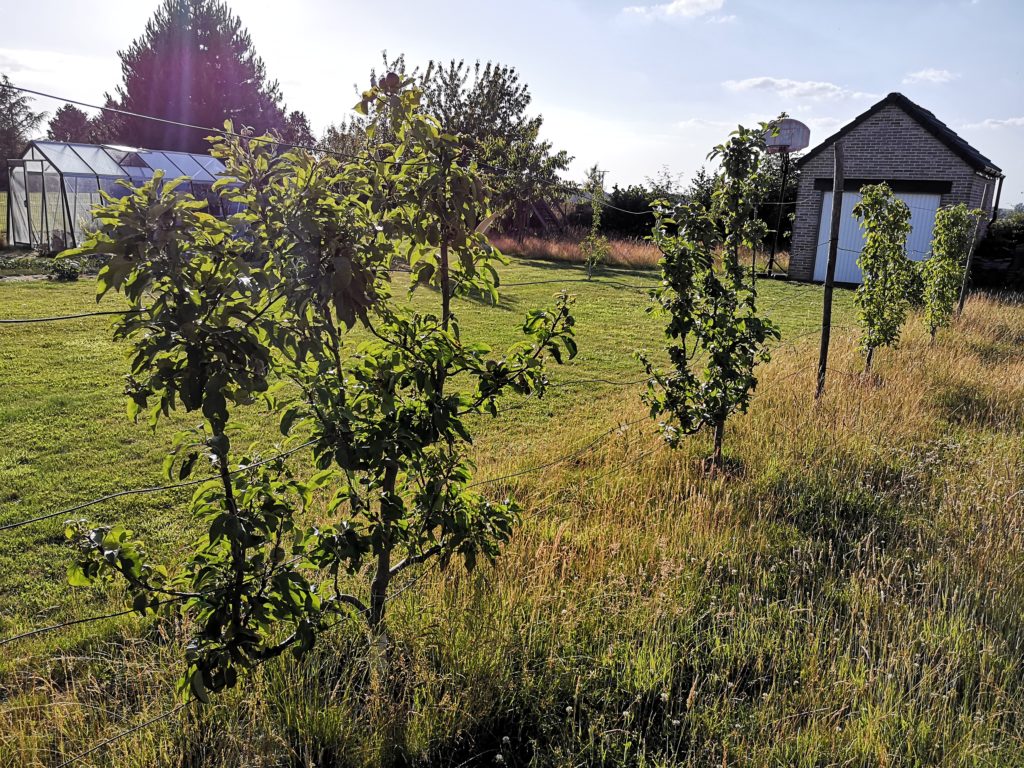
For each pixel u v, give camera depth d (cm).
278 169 253
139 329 229
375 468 288
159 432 718
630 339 1304
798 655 357
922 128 2173
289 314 265
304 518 466
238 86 4397
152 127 4219
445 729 303
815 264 2369
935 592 409
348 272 238
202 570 257
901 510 518
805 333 1317
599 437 677
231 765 273
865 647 350
